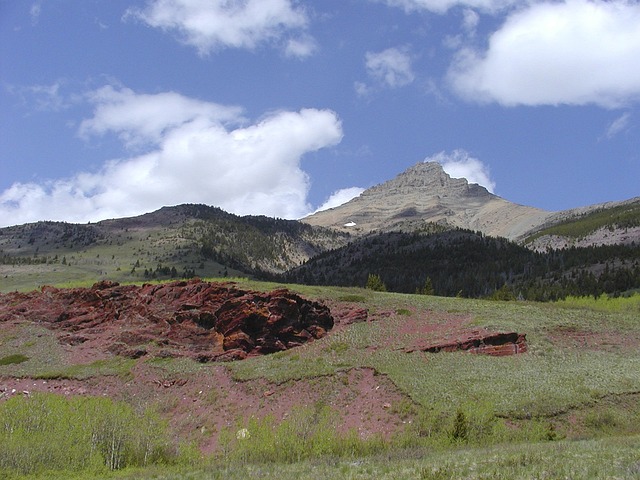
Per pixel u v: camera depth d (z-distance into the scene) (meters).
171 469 38.19
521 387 50.56
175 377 64.56
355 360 62.62
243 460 39.31
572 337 67.31
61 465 37.84
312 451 40.03
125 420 43.25
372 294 92.31
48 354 74.62
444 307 82.31
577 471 24.70
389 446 41.25
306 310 76.56
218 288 81.56
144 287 90.06
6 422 39.72
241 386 59.88
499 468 26.86
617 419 44.91
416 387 52.75
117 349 73.81
